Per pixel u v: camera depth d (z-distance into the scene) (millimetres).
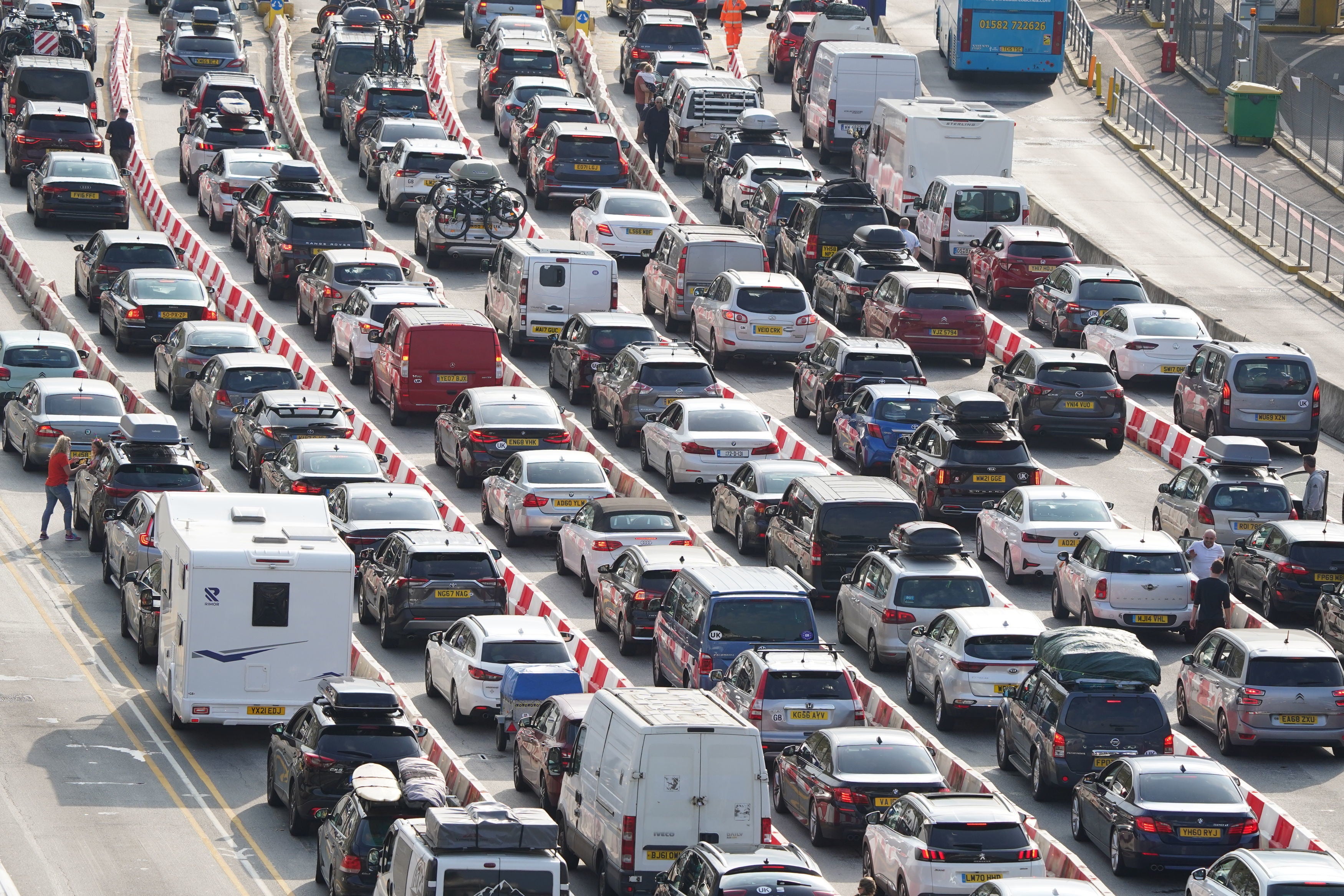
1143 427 171625
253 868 95125
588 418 176250
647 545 135625
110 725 114625
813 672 108375
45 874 93000
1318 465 167250
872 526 134750
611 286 187875
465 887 76750
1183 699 119688
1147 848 95562
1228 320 198750
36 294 197000
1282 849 94188
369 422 171375
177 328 176000
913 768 100188
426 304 181000
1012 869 88688
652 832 87688
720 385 168250
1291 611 132000
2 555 143875
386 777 90500
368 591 132500
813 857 99438
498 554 138375
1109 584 127562
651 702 92562
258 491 153750
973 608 122000
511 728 111875
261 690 109000
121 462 142875
